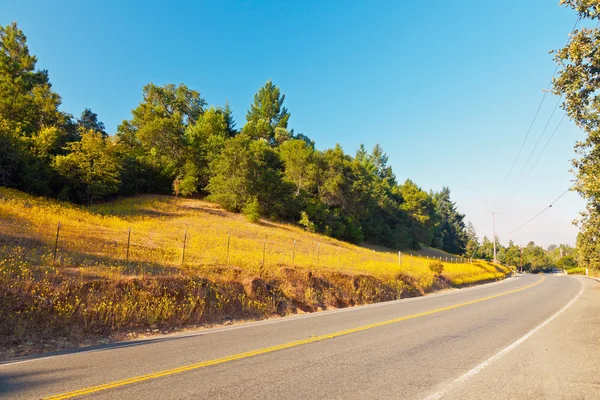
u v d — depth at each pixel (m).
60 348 7.03
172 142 54.56
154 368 5.54
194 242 21.62
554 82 9.09
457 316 11.59
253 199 42.75
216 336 8.20
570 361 6.40
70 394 4.41
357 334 8.49
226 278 12.69
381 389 4.73
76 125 49.09
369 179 64.69
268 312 12.26
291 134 84.69
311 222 44.09
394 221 68.38
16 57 50.03
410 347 7.18
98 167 34.44
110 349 6.86
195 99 76.44
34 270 9.59
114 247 15.27
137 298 9.77
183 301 10.53
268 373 5.34
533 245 137.75
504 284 30.83
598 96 9.04
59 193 33.22
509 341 7.95
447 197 113.25
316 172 53.50
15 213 19.30
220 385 4.79
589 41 8.16
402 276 21.75
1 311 7.42
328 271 17.34
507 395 4.62
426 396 4.52
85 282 9.34
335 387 4.77
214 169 50.09
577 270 73.12
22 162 31.20
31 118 41.94
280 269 15.20
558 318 11.67
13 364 5.73
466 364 6.02
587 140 11.19
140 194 45.94
